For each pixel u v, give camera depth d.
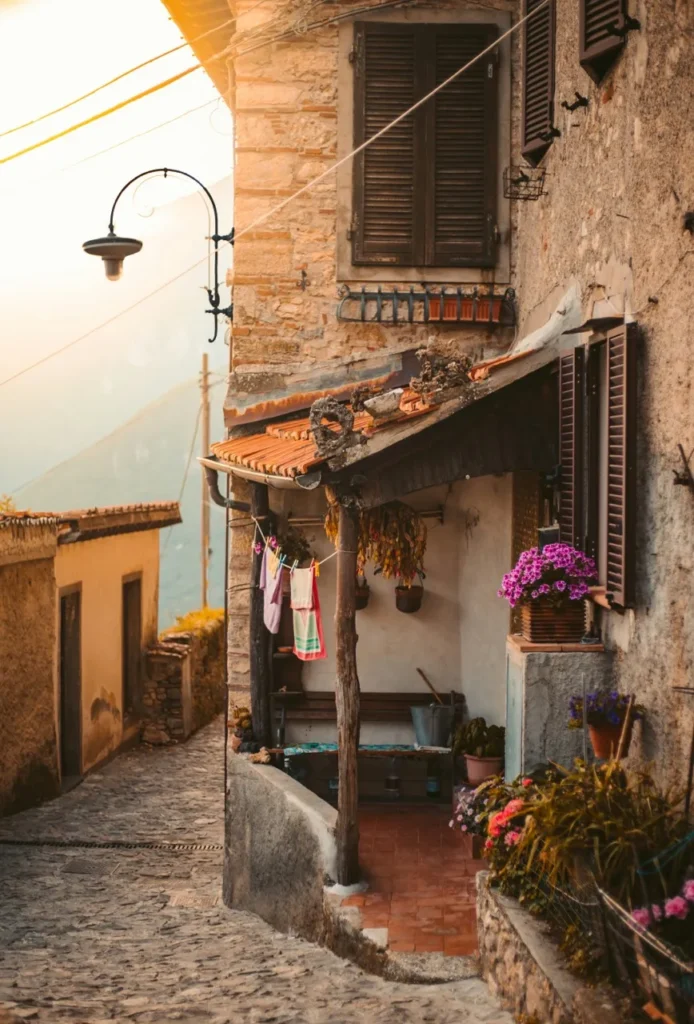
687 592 5.51
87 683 14.92
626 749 6.03
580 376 7.13
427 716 9.38
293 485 7.75
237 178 10.06
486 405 7.84
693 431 5.41
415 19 9.92
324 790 9.80
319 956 7.38
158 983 6.68
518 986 5.38
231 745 9.73
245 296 10.07
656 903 4.73
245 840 9.43
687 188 5.47
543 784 6.25
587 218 7.26
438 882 7.78
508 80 9.93
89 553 15.04
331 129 10.00
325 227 10.02
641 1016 4.41
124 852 11.48
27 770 13.05
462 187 9.96
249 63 10.01
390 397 7.39
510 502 9.05
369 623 9.83
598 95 6.97
